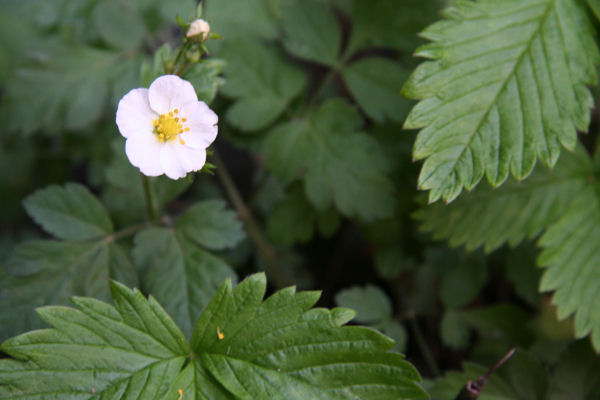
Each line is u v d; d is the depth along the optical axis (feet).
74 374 0.90
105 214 1.01
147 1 1.15
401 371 0.90
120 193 1.05
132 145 0.91
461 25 0.97
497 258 1.13
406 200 1.12
